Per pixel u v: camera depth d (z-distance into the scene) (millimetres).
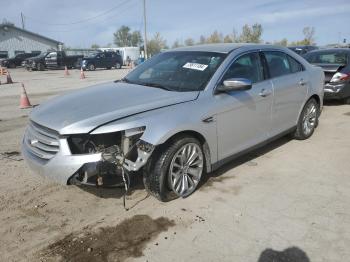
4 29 47250
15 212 3898
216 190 4328
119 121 3539
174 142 3832
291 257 3119
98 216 3801
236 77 4586
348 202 4035
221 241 3346
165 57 5223
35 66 32062
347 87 8812
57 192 4344
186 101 4000
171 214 3803
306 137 6266
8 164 5266
